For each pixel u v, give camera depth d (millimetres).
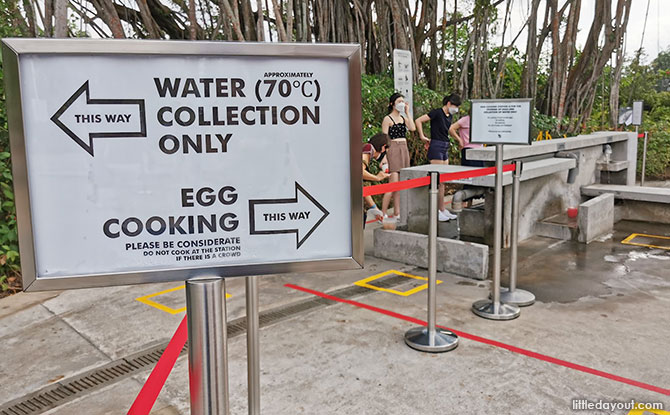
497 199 3924
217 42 1486
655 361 3254
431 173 3389
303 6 9664
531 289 4672
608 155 7961
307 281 4965
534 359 3295
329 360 3334
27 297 4711
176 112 1501
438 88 13102
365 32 11344
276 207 1610
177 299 4582
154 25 8977
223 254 1591
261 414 2736
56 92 1415
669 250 5914
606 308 4176
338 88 1604
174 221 1542
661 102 16391
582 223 6234
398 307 4246
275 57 1542
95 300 4590
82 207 1475
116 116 1463
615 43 12414
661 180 11828
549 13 13016
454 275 5086
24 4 6676
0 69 4918
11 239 5078
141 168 1500
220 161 1552
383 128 6777
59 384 3162
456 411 2734
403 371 3172
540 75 13969
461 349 3453
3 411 2887
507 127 3801
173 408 2852
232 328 3896
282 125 1582
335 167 1637
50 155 1435
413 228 6047
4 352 3617
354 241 1669
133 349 3611
